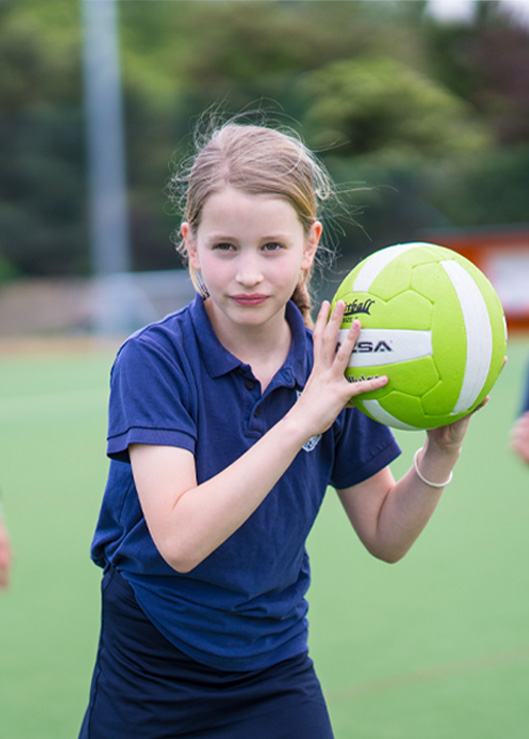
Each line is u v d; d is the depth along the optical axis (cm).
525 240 1803
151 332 210
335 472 236
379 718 323
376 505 238
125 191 2542
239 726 217
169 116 2644
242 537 209
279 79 2845
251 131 200
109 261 2227
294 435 190
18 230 2572
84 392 1264
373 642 393
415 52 3219
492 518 593
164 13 3281
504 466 747
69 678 367
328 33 3158
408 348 193
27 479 746
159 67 3128
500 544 536
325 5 3375
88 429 980
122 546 217
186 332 212
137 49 3175
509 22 3334
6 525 604
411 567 497
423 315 194
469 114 3112
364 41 3145
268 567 215
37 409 1128
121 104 2605
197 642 215
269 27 3125
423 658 375
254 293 194
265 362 216
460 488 677
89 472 767
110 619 224
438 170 2522
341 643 393
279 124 262
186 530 188
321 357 195
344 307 196
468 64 3222
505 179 2511
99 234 2223
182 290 2248
